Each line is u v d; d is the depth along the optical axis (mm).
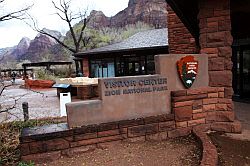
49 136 4301
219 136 5113
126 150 4578
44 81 26688
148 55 21609
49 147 4305
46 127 4680
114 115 4840
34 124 7625
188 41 9062
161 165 3930
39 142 4250
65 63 35625
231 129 5312
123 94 4906
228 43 5371
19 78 45312
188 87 5352
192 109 5344
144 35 24875
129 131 4840
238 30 9914
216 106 5527
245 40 10102
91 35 45156
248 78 10359
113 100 4828
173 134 5168
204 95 5438
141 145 4793
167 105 5254
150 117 5020
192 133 5211
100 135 4629
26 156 4199
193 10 6961
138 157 4270
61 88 17672
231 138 4984
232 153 4230
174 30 9383
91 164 4070
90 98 16078
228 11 5340
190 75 5348
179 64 5270
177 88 5336
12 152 4781
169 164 3943
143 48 19953
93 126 4586
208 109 5496
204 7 5578
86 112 4637
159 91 5176
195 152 4348
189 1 6582
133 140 4875
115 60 23781
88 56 25328
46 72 34281
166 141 4988
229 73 5391
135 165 3973
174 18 9359
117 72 23812
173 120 5184
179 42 9281
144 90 5062
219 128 5406
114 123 4727
